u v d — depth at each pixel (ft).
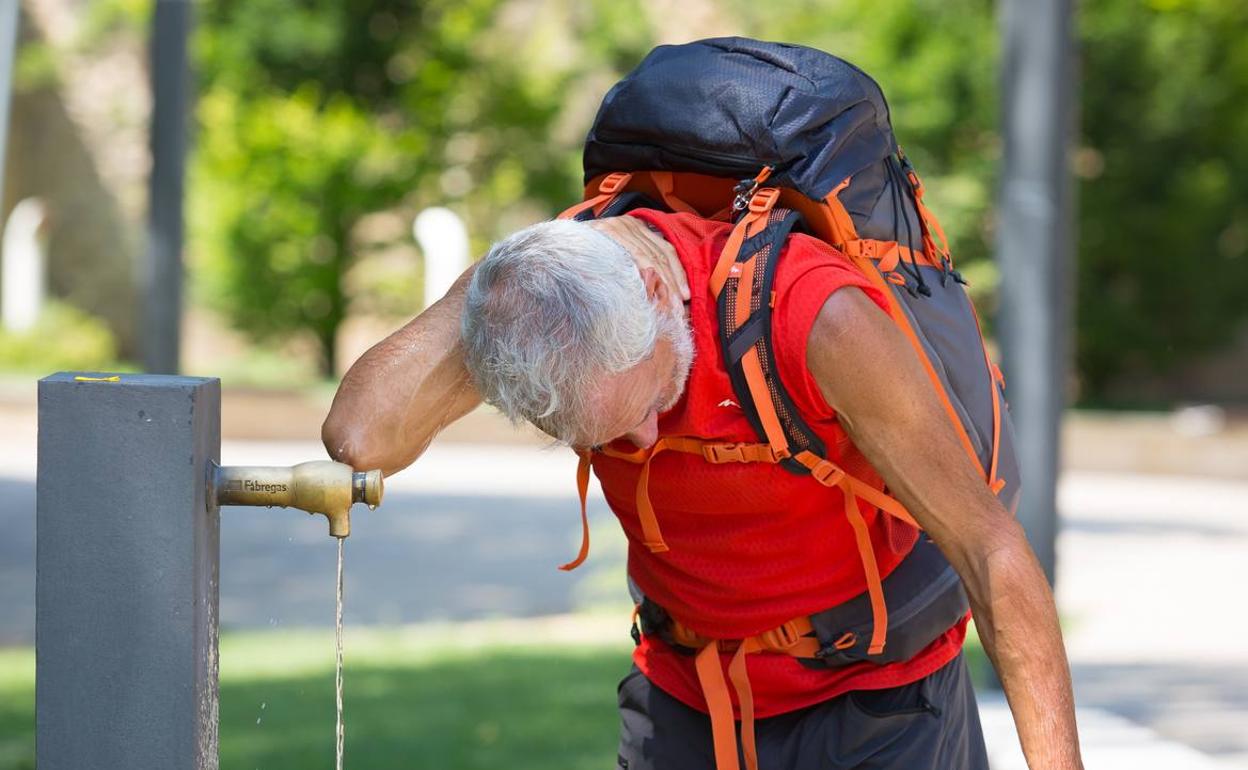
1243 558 57.11
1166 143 104.73
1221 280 105.91
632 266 11.16
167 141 44.32
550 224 11.31
